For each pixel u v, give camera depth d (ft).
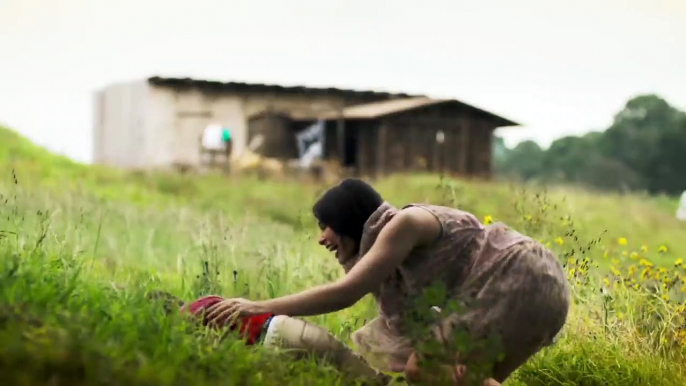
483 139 132.67
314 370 16.21
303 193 85.40
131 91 134.00
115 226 40.24
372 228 17.12
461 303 16.24
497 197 70.54
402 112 126.93
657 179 277.64
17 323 13.29
